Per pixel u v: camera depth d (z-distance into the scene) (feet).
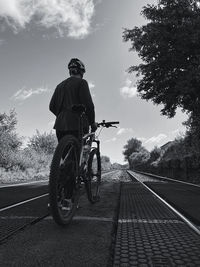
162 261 5.39
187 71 51.19
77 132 10.48
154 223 8.96
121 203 14.16
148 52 55.21
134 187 26.21
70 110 10.42
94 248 6.19
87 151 11.10
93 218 9.73
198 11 52.44
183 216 10.31
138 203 14.23
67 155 9.27
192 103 52.90
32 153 79.41
